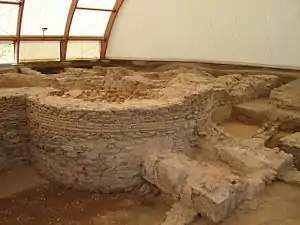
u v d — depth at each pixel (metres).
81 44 12.25
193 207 4.45
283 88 9.20
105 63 12.90
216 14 11.33
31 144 6.21
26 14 10.06
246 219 4.31
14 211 5.09
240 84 9.27
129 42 12.84
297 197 4.81
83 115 5.20
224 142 5.91
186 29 12.02
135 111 5.15
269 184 5.07
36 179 5.99
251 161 5.31
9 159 6.18
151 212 4.97
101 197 5.42
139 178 5.50
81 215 4.97
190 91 5.86
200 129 5.96
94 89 7.39
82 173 5.50
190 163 5.07
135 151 5.35
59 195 5.51
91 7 11.13
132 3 11.99
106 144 5.28
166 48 12.59
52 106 5.40
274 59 10.84
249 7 10.66
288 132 7.70
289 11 9.98
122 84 8.04
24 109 6.14
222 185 4.37
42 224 4.79
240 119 8.55
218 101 8.13
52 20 10.74
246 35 11.09
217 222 4.20
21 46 10.82
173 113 5.39
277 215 4.40
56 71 11.52
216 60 11.91
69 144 5.44
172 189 4.88
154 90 6.42
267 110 8.23
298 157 6.09
